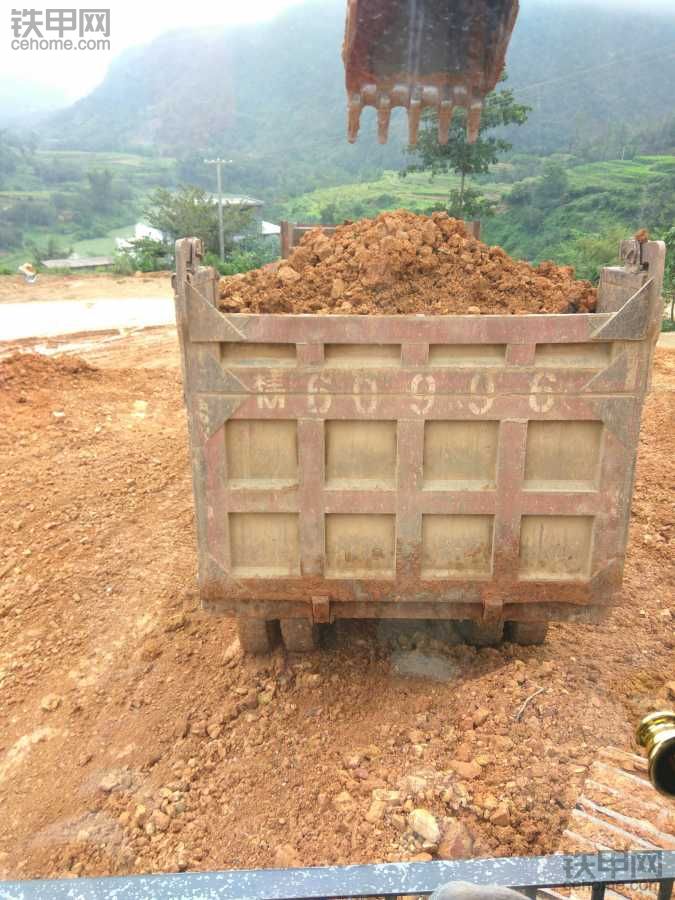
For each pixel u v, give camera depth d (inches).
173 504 267.4
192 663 179.8
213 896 52.3
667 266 954.1
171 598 209.5
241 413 133.4
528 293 154.9
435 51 164.4
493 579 141.3
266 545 142.9
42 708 171.9
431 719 144.2
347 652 168.9
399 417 132.6
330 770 137.4
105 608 209.0
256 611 148.7
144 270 1203.9
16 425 339.0
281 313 149.4
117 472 292.0
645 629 180.7
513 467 134.6
